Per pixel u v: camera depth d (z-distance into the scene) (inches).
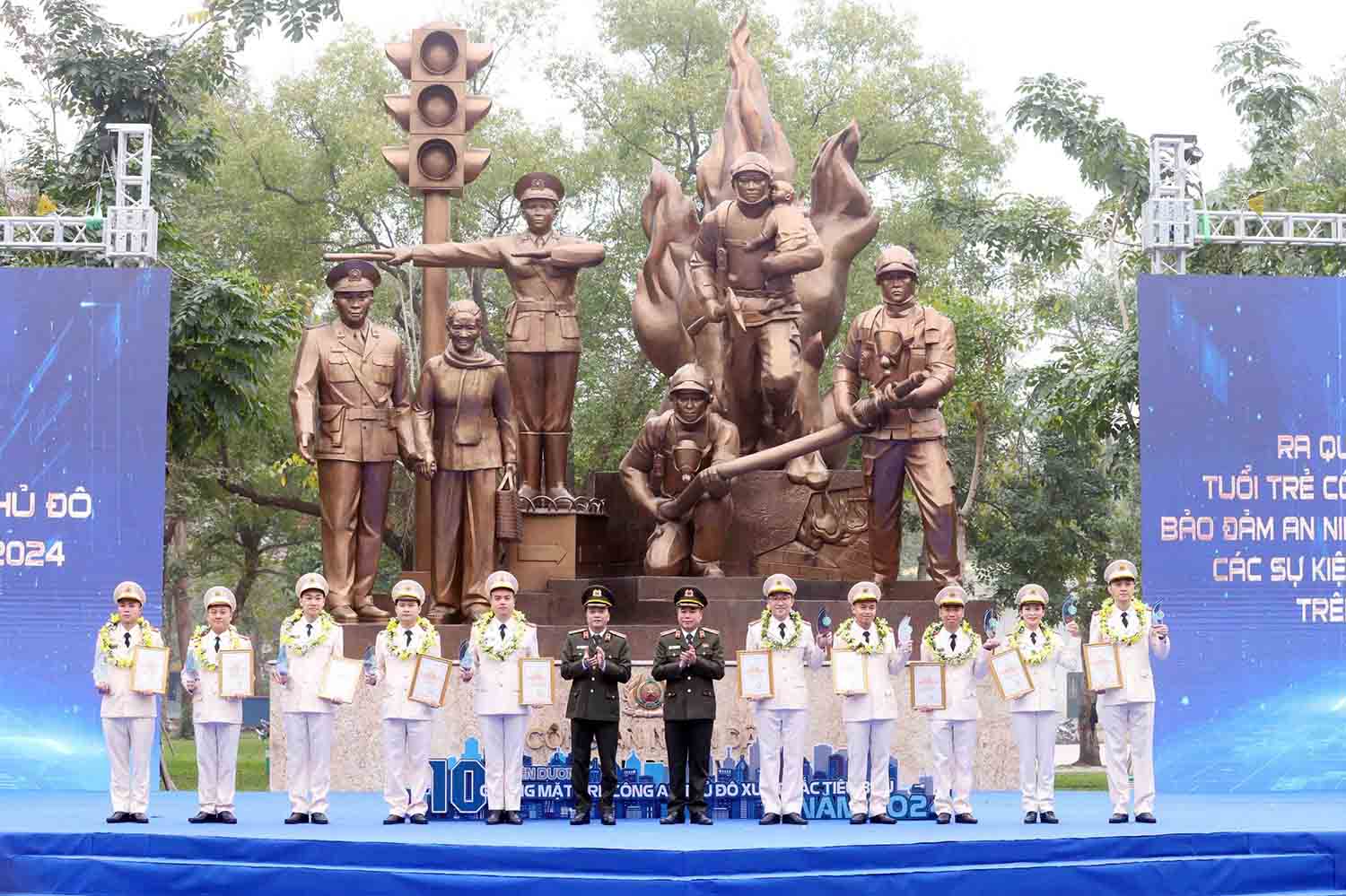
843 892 435.2
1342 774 642.2
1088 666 528.1
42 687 619.8
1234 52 929.5
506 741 525.3
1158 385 648.4
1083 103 944.9
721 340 682.2
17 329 625.9
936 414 649.0
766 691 523.8
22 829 492.1
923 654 535.8
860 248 741.3
